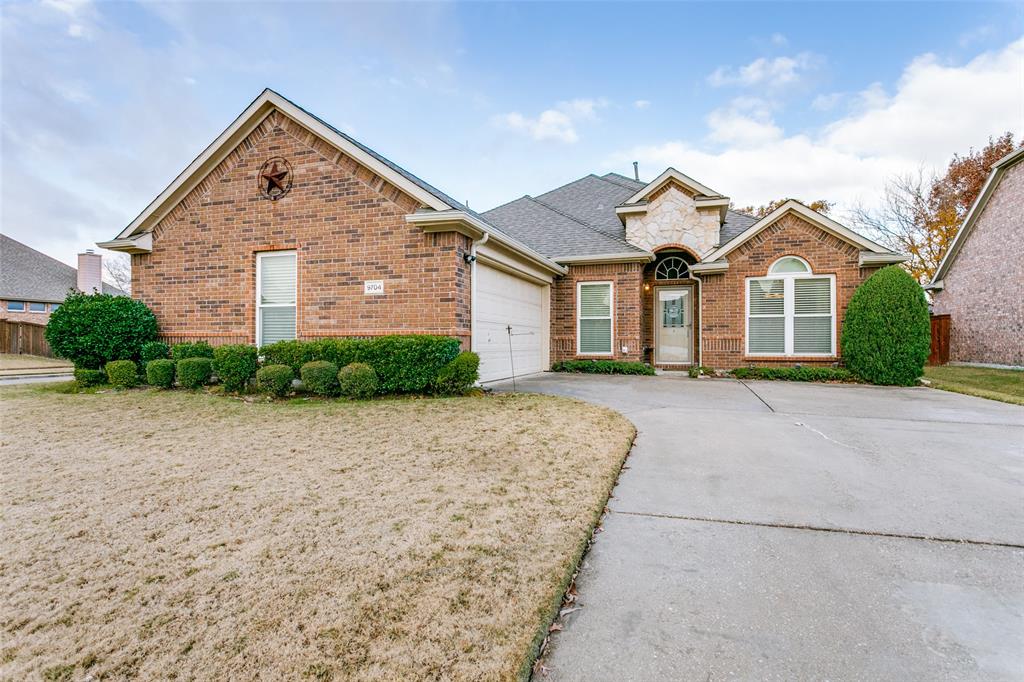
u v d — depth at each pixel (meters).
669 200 13.42
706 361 12.33
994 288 15.74
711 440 5.39
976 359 16.70
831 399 8.11
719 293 12.30
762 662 1.97
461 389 7.96
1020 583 2.54
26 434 5.66
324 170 8.98
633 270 12.57
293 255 9.31
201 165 9.48
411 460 4.60
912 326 10.08
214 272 9.59
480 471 4.29
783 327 11.91
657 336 13.91
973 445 5.12
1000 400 7.93
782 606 2.36
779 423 6.21
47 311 31.17
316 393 7.96
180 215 9.79
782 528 3.21
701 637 2.13
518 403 7.24
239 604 2.32
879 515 3.39
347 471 4.30
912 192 25.14
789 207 11.68
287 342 8.30
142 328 9.49
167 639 2.07
